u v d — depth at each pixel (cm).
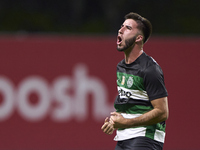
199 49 2941
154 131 1354
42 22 4706
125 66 1369
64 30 4703
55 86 2866
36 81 2852
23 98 2848
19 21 4669
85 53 2888
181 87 2945
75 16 4875
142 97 1334
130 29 1352
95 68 2891
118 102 1401
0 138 2845
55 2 4909
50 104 2866
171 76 2936
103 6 4803
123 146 1390
